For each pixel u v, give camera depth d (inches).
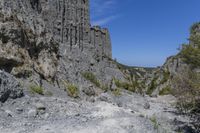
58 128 753.0
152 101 2588.6
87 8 3348.9
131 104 1859.0
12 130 684.7
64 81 1453.0
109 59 3831.2
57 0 2810.0
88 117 946.1
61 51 2448.3
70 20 2960.1
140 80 6476.4
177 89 1320.1
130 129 833.5
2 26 1151.0
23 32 1259.8
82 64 2751.0
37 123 779.4
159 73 5787.4
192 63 1343.5
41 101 983.0
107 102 1501.0
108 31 4325.8
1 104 845.8
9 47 1150.3
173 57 5649.6
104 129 791.1
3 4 1221.1
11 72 1112.8
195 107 1301.7
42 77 1291.8
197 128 1330.0
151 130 889.5
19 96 935.7
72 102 1140.5
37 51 1349.7
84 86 1689.2
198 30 1389.0
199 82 1251.2
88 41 3255.4
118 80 3464.6
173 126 1266.0
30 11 1446.9
